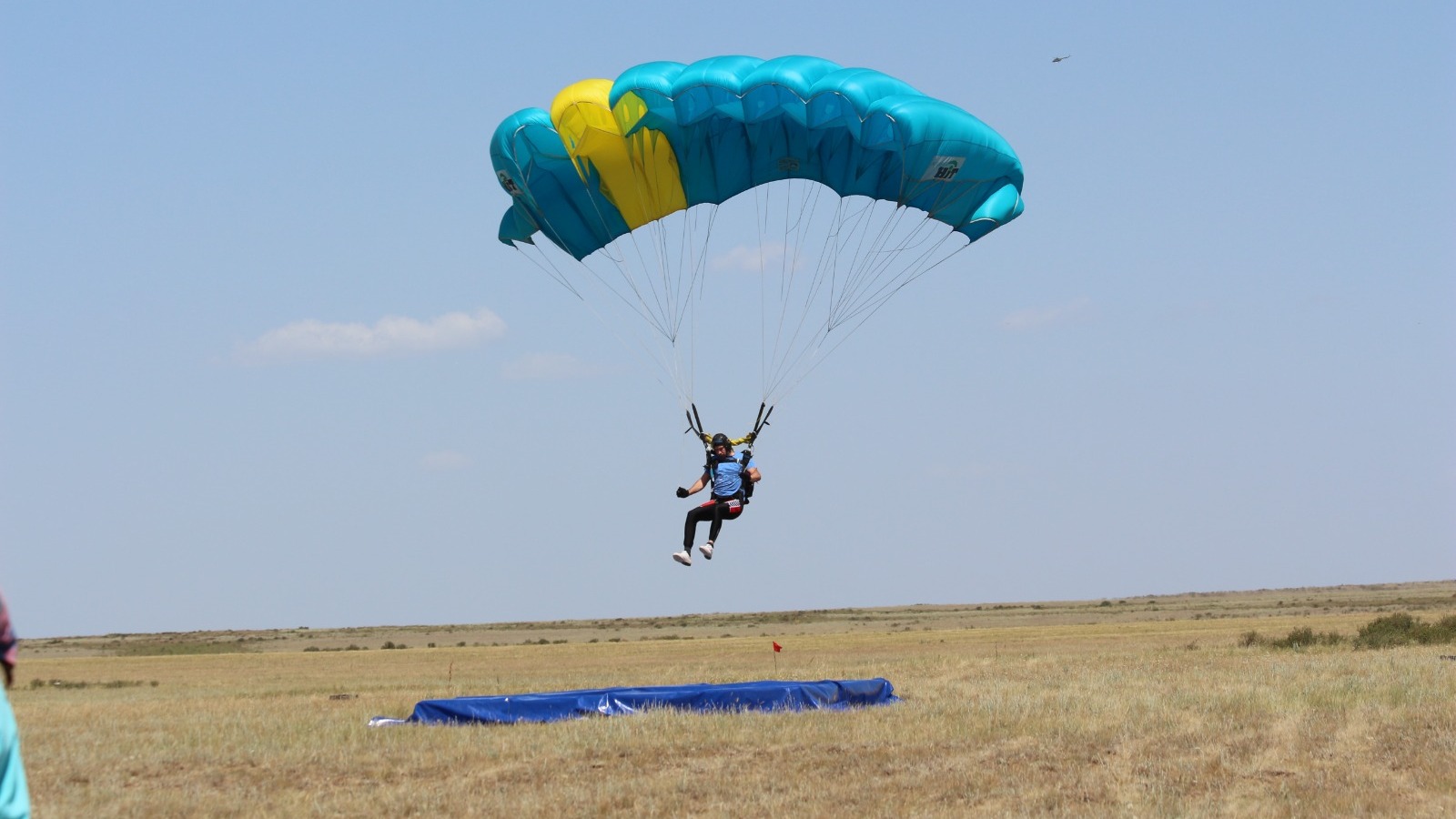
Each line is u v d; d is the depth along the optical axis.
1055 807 12.44
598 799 12.81
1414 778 14.02
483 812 12.44
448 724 19.23
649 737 16.88
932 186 21.73
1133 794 13.20
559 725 18.39
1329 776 14.11
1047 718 18.58
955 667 32.47
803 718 18.78
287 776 14.66
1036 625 94.06
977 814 12.15
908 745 16.27
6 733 6.51
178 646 100.31
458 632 135.12
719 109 20.70
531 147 21.94
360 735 17.80
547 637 109.38
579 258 23.70
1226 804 12.72
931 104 21.02
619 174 21.86
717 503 18.92
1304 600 165.00
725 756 15.62
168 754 16.12
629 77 20.98
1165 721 18.38
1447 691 21.64
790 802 12.74
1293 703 20.02
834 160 21.70
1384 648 36.56
